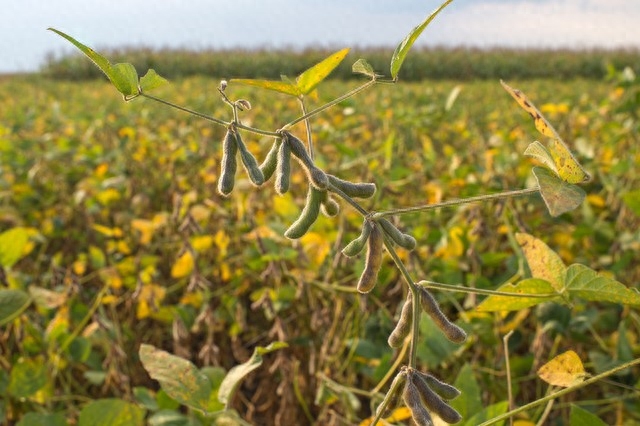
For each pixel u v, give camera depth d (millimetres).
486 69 15820
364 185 602
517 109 3906
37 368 1178
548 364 754
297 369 1403
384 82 637
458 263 1565
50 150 2904
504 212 1510
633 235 1678
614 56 16391
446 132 3309
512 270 1451
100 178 2447
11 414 1305
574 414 819
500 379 1327
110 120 3631
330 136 2723
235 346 1633
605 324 1459
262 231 1576
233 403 1654
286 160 575
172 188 2336
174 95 5301
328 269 1591
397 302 1708
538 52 17344
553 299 767
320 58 16172
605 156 2340
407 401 585
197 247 1697
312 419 1461
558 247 1826
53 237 2145
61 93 7398
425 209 611
